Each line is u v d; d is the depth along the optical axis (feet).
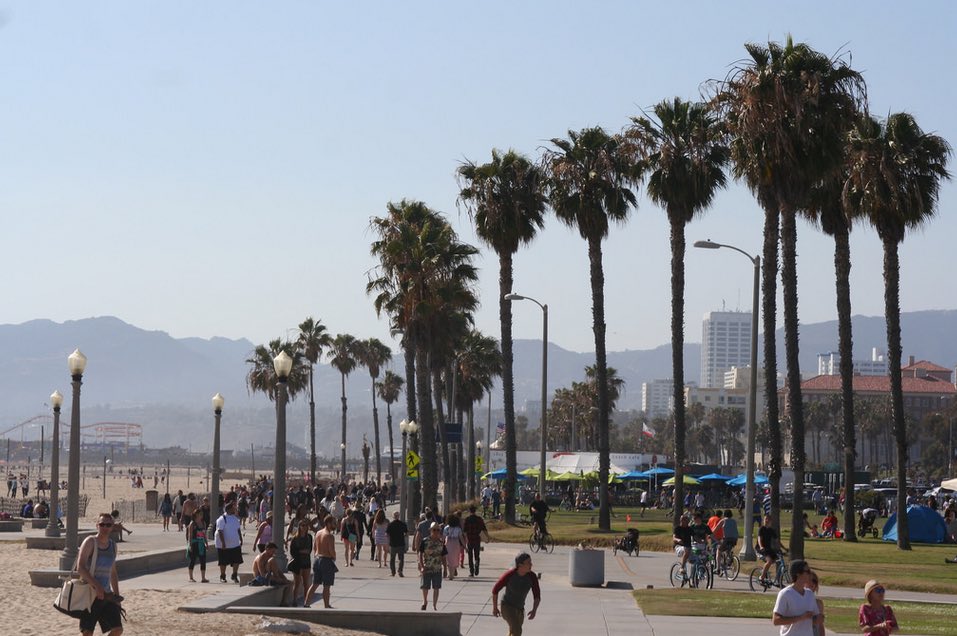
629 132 202.28
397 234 230.27
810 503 370.32
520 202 224.94
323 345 448.24
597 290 213.46
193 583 115.75
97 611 64.80
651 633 88.07
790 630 54.24
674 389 200.44
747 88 148.56
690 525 132.05
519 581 74.13
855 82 147.64
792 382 153.17
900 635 86.43
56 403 176.96
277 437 109.81
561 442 632.79
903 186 176.45
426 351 223.30
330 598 110.42
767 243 157.79
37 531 204.54
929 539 200.95
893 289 184.96
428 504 220.84
